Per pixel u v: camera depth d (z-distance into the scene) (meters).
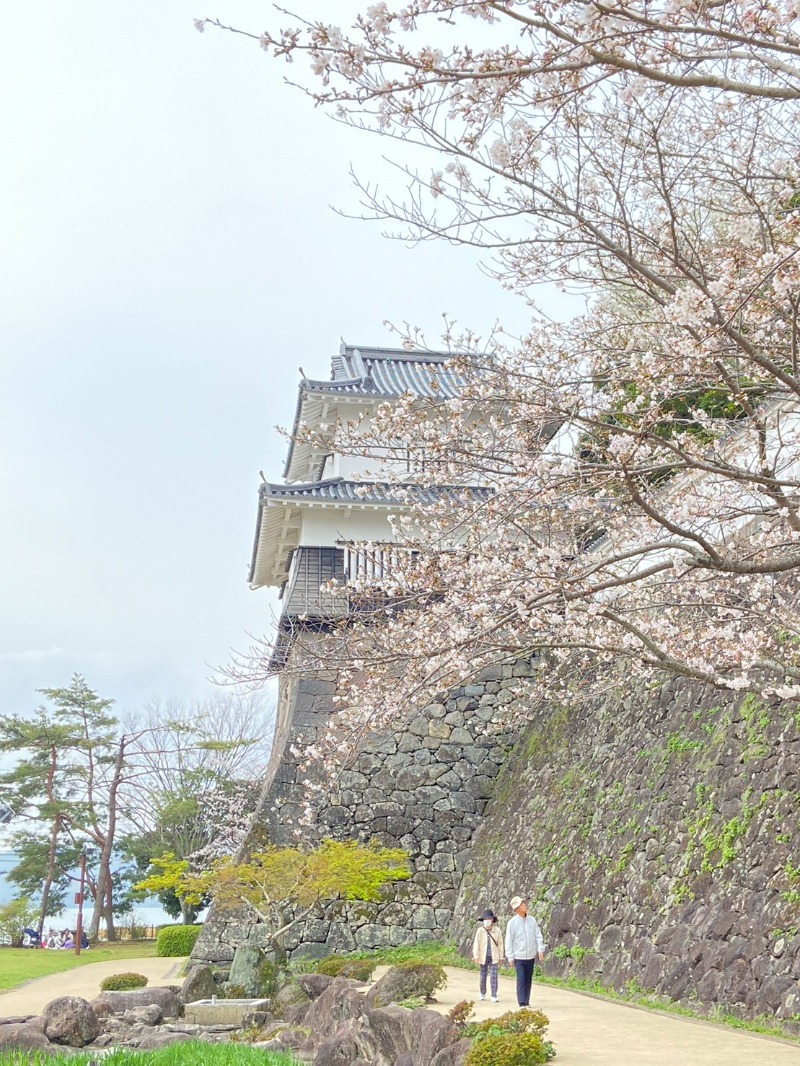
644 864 13.72
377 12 4.72
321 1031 12.50
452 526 8.23
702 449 6.94
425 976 11.83
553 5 4.70
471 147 5.80
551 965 14.95
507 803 20.00
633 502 7.05
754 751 12.10
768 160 8.02
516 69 4.80
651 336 6.87
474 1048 7.53
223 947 18.73
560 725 19.39
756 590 8.71
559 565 6.66
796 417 9.18
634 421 6.66
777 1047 8.25
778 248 5.49
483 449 7.43
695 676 7.43
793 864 10.31
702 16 4.74
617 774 15.92
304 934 19.25
